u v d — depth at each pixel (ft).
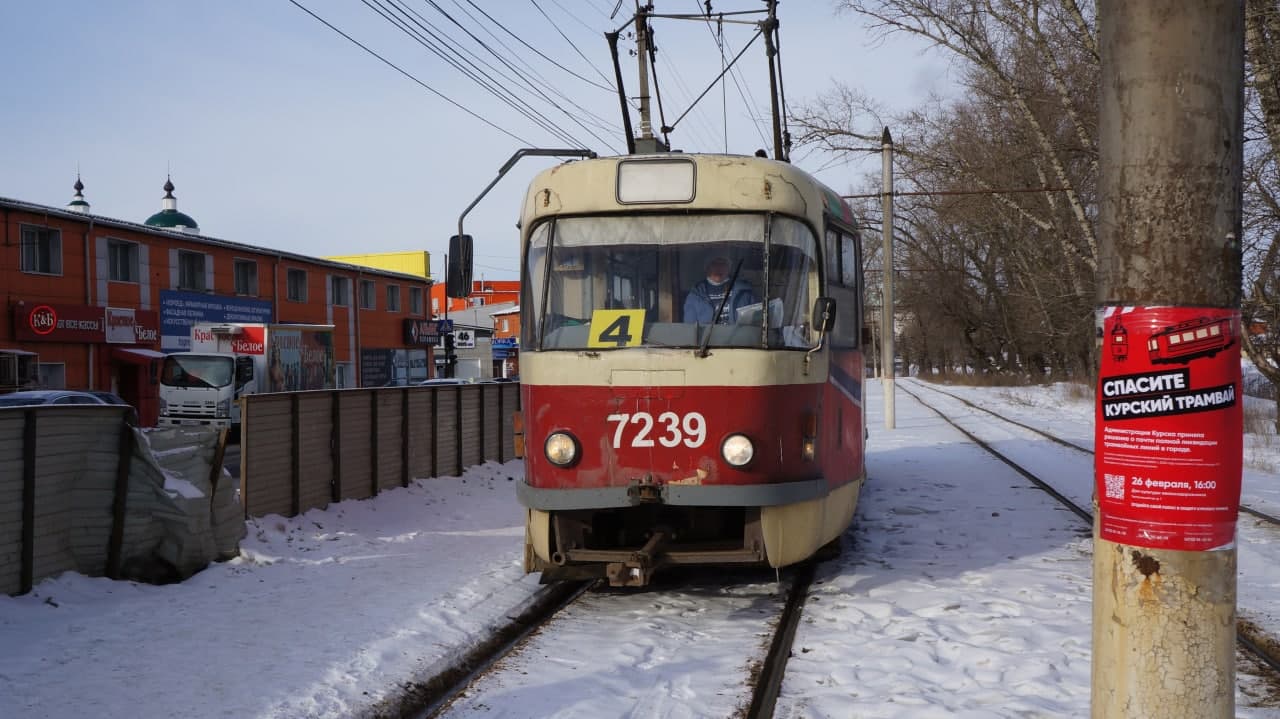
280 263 128.98
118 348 102.68
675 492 21.91
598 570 23.48
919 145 103.71
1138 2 9.25
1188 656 9.12
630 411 22.24
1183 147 9.14
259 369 88.43
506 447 57.36
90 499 25.59
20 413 23.30
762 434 22.13
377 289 153.69
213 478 28.30
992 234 144.46
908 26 82.38
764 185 23.20
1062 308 127.75
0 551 22.70
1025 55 82.69
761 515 22.50
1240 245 9.34
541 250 23.85
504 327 268.41
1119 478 9.43
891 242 83.66
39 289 94.17
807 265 23.77
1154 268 9.25
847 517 27.43
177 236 111.65
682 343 22.39
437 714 16.38
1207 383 9.11
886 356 85.76
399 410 43.50
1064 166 88.28
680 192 23.16
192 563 27.07
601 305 23.16
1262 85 55.72
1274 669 18.15
